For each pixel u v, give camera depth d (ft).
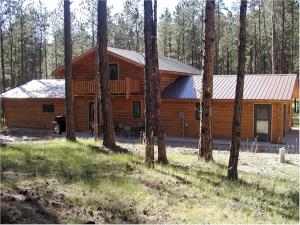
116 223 24.58
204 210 29.19
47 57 216.54
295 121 125.39
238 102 40.96
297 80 85.61
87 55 98.58
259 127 79.36
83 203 27.35
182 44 192.85
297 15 153.89
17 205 24.76
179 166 46.44
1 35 139.33
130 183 34.22
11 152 48.06
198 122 86.48
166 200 30.91
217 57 183.21
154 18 46.65
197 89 88.69
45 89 109.50
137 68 92.38
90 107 99.45
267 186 39.68
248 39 173.88
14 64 174.29
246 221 27.50
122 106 94.94
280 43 157.17
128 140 81.66
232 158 41.50
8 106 111.45
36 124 107.65
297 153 65.92
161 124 48.65
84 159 45.78
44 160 43.65
